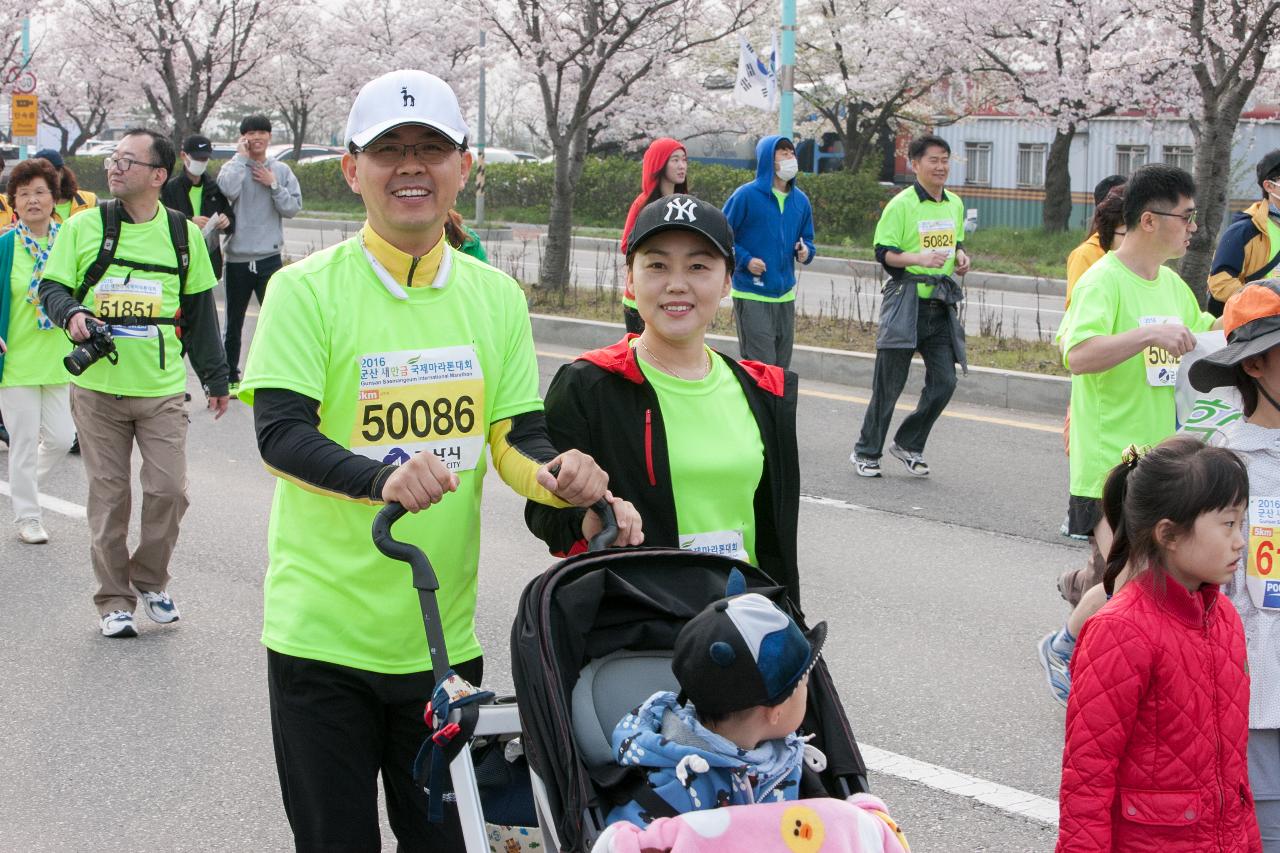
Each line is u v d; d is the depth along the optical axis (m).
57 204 9.84
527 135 63.16
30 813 4.57
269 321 3.06
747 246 9.16
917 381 11.62
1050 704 5.43
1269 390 3.31
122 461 6.07
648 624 2.76
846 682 5.64
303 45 35.31
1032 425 10.53
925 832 4.39
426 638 2.95
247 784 4.79
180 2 28.67
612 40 19.39
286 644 3.08
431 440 3.18
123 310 5.94
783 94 16.16
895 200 8.84
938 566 7.20
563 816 2.48
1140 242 5.31
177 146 28.80
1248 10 16.83
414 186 3.09
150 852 4.34
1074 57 26.12
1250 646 3.24
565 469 2.97
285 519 3.16
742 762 2.28
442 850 3.23
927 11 26.80
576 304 16.12
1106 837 2.86
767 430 3.54
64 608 6.49
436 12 33.59
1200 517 2.81
